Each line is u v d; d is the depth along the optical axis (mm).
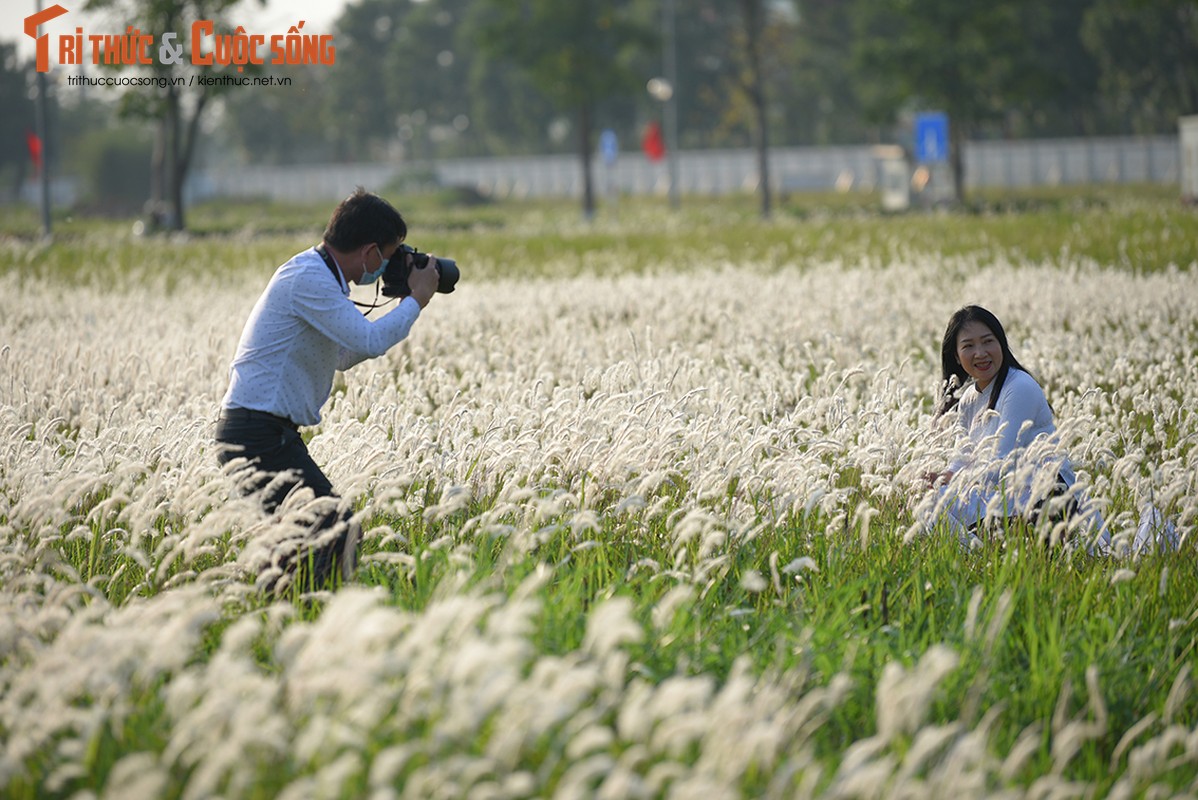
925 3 120750
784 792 9008
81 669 9180
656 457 15953
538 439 17750
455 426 17844
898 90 122875
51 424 17375
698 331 33031
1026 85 124000
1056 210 87688
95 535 14828
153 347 27812
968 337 18359
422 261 15086
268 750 8727
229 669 8586
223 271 51156
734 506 15461
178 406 22156
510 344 27594
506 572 13469
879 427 17766
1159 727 11797
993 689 11828
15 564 12875
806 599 13938
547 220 121812
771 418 21672
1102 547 15586
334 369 14977
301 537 13375
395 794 8938
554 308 37281
